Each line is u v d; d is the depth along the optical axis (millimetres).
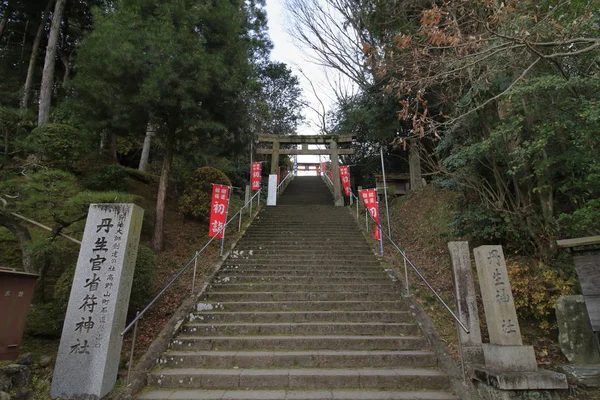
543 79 5309
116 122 8500
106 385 4062
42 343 5180
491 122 7082
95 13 8906
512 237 7164
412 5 9398
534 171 6523
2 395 3572
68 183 6121
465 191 8477
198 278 7645
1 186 5660
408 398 4152
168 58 8047
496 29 5156
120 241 4590
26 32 15812
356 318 6047
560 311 5156
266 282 7469
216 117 9594
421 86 5938
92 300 4328
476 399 4133
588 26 4785
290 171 26875
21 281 4141
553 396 4062
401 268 8312
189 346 5258
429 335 5449
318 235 10531
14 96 12711
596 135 5133
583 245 4703
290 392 4297
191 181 12000
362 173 18500
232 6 9562
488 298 4824
